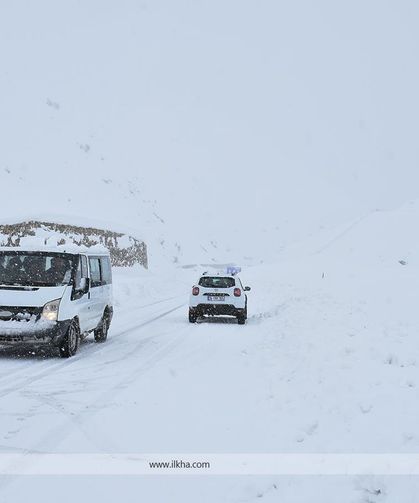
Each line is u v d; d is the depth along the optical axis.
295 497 4.23
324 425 5.65
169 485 4.52
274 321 15.62
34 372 8.95
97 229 46.41
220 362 9.94
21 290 10.20
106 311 12.95
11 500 4.17
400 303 12.80
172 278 50.00
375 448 4.86
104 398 7.27
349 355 8.19
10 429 5.90
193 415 6.46
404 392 6.05
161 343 12.48
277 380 7.95
